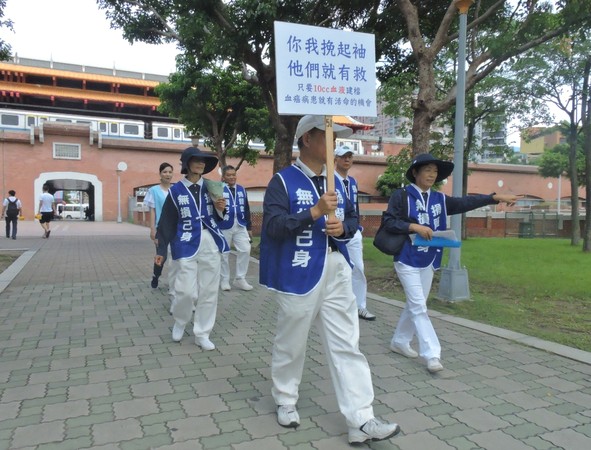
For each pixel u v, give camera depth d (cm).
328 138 294
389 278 870
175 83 1694
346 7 1120
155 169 3612
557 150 3625
